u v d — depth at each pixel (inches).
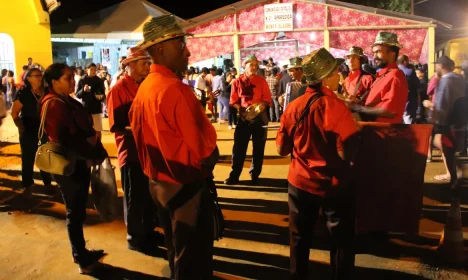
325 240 177.0
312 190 120.3
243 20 555.2
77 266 163.2
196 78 593.9
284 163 316.2
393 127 154.5
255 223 198.2
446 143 232.2
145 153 111.7
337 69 119.3
